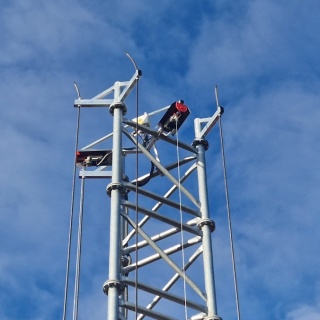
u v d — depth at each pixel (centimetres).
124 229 2769
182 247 2647
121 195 2581
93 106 2822
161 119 2845
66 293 2445
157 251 2559
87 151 2873
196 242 2664
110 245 2447
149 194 2638
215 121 2861
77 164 2880
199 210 2705
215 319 2469
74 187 2664
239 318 2450
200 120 2908
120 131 2723
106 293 2395
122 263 2631
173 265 2550
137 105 2770
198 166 2819
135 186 2612
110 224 2502
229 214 2650
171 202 2669
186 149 2847
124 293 2616
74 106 2831
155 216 2609
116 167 2625
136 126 2784
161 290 2462
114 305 2347
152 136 2834
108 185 2583
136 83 2777
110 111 2791
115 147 2678
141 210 2592
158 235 2686
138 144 2764
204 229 2666
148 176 2803
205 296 2523
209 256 2603
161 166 2756
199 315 2502
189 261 2639
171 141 2850
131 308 2386
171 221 2631
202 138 2875
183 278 2538
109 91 2823
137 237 2512
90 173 2769
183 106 2841
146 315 2417
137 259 2448
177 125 2847
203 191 2753
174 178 2742
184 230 2650
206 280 2553
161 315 2422
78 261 2542
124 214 2575
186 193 2723
